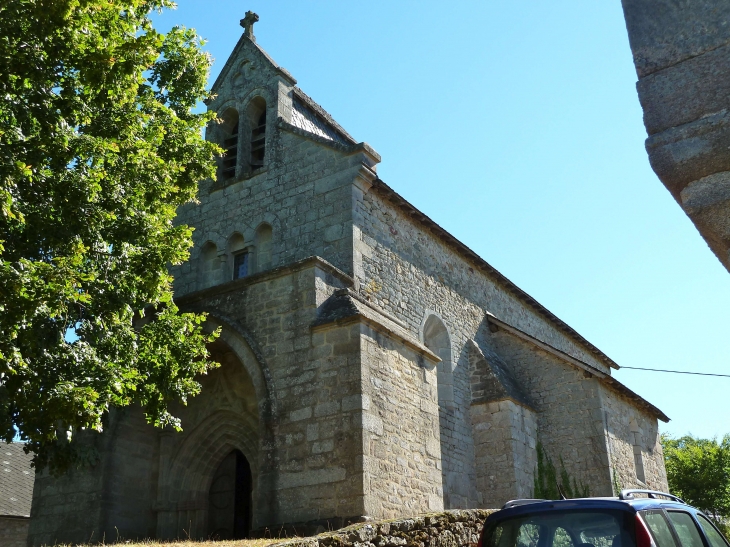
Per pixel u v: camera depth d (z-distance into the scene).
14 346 9.41
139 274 11.76
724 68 4.55
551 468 20.75
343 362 13.78
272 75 20.41
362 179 17.89
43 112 10.27
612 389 22.23
